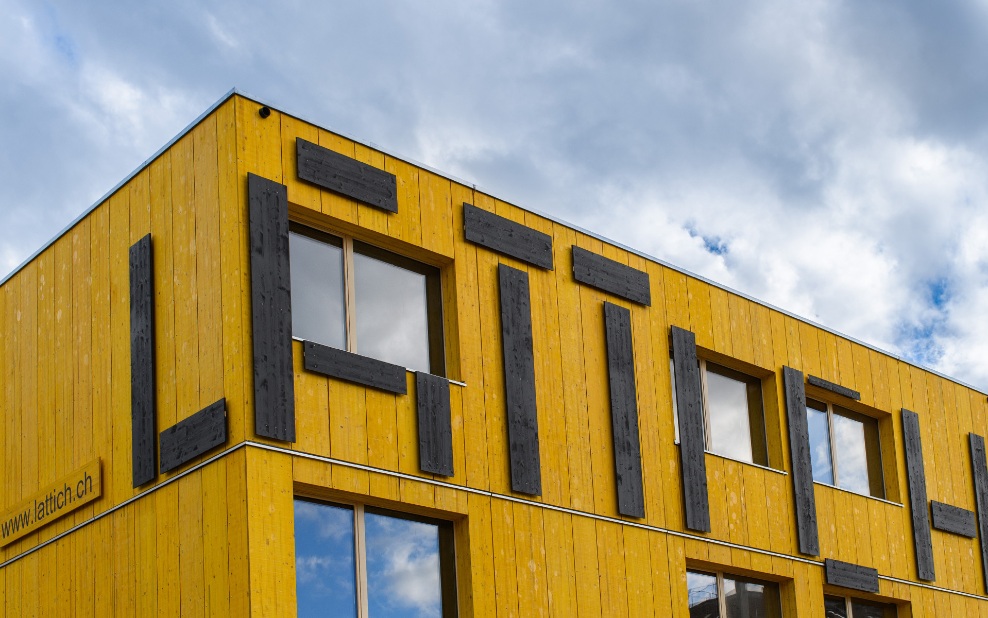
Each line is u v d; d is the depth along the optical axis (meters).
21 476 16.33
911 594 20.67
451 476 14.71
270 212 13.93
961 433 22.95
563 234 17.11
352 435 13.94
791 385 19.70
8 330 17.14
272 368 13.42
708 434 18.59
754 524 18.34
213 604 12.98
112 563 14.48
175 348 14.16
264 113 14.20
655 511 16.97
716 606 17.77
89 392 15.39
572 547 15.77
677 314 18.33
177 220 14.49
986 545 22.55
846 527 19.88
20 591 15.95
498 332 15.86
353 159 14.92
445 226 15.67
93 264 15.75
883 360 21.80
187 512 13.55
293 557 13.06
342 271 14.83
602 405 16.80
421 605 14.36
